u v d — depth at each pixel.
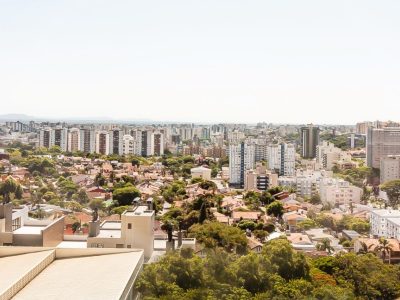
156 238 126.69
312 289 102.31
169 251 99.38
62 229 110.88
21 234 101.38
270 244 111.38
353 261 126.19
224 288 92.00
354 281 121.81
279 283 99.56
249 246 154.00
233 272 97.06
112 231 110.56
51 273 83.25
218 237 150.62
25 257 88.31
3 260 86.81
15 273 77.81
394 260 170.62
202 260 99.12
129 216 102.81
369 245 175.62
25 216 137.00
